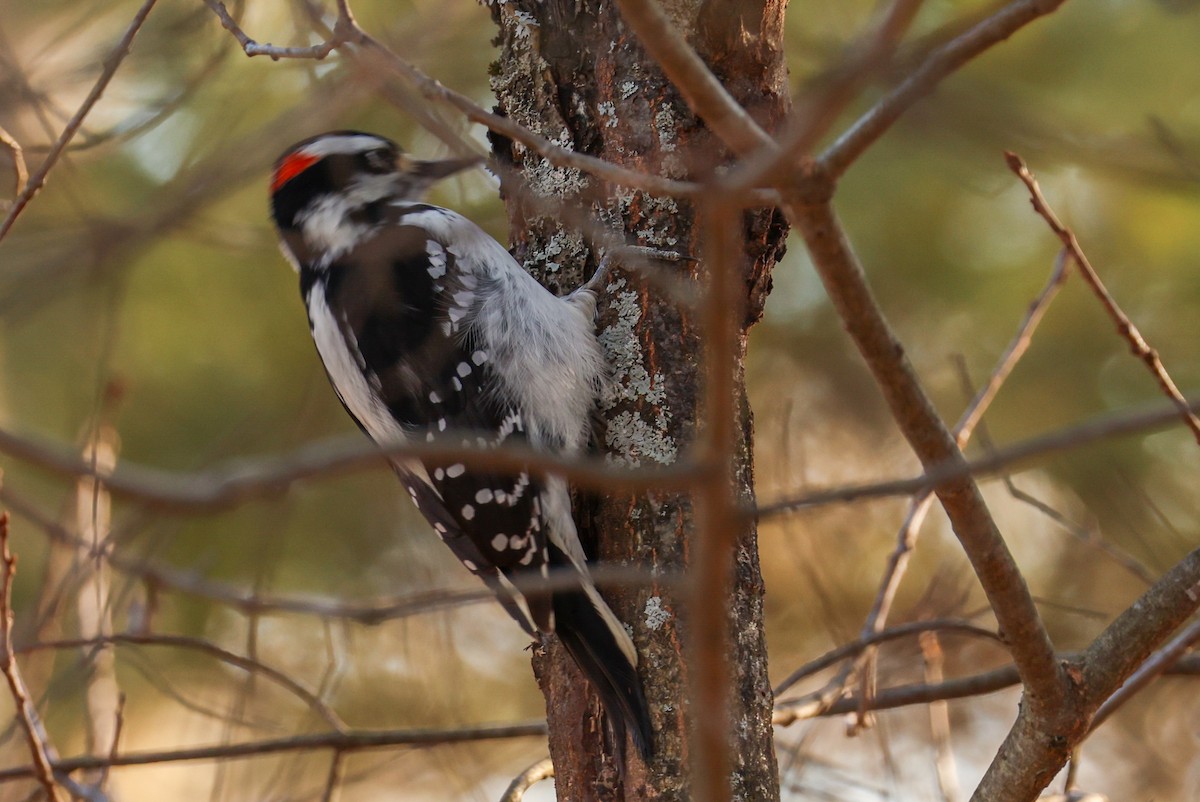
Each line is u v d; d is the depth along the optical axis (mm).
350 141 8828
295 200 8883
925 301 12875
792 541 9945
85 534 7887
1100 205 12703
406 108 5461
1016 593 5668
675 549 6750
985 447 8148
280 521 8188
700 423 7059
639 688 6598
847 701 8281
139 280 11312
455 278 8133
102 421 7801
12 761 10469
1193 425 6418
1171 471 13031
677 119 7129
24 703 7152
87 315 11203
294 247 8945
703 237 7156
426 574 11188
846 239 4781
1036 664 5910
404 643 10055
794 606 13531
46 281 5871
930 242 12672
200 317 11602
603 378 7258
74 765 7953
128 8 9062
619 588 6793
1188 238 12484
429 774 12133
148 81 9086
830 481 13727
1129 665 6152
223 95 9133
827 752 11750
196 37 8734
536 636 7234
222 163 5719
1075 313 12938
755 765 6465
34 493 11227
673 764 6465
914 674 10102
